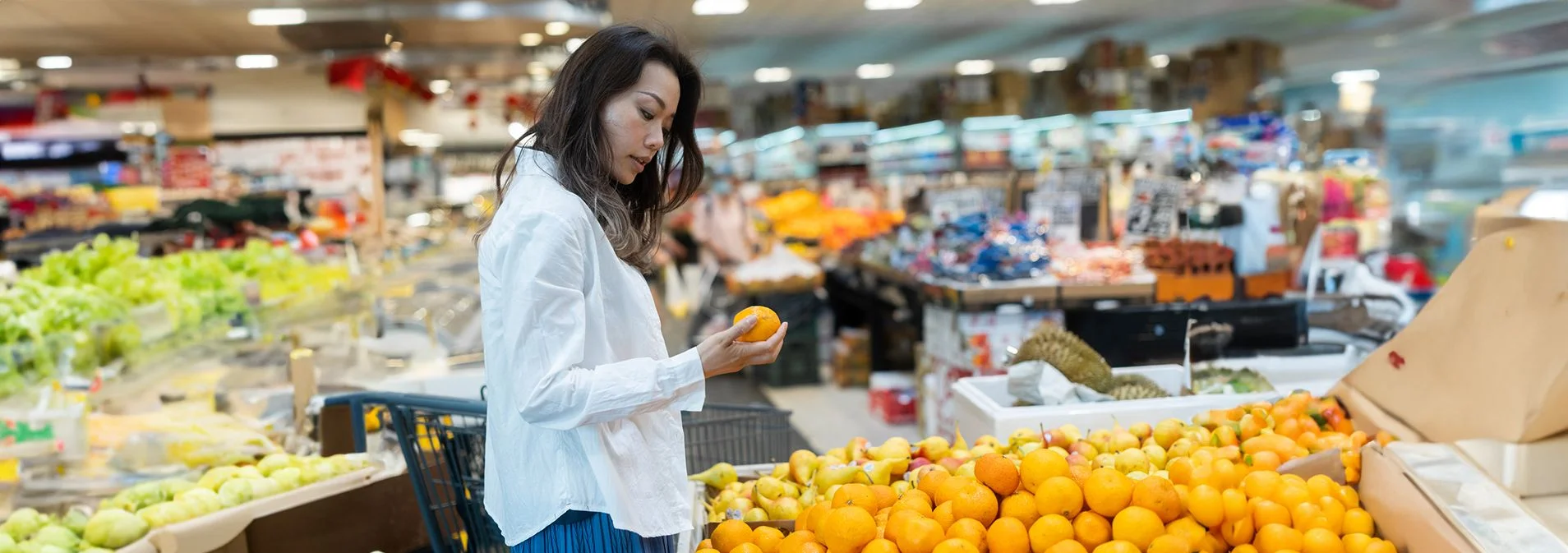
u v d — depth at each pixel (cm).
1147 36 1046
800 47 1081
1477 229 235
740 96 1648
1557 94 983
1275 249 509
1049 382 312
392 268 729
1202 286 514
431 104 1207
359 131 1106
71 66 962
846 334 761
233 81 1080
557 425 161
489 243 167
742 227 915
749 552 205
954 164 1184
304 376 352
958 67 1309
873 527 201
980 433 311
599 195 166
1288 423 263
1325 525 204
